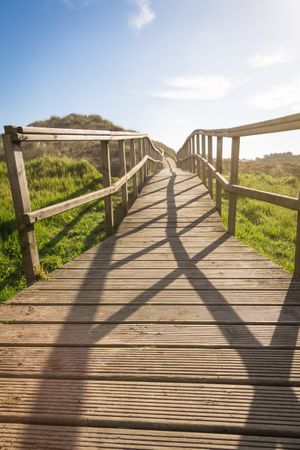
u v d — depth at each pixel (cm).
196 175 1052
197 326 207
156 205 619
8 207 582
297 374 161
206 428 131
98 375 162
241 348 183
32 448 124
